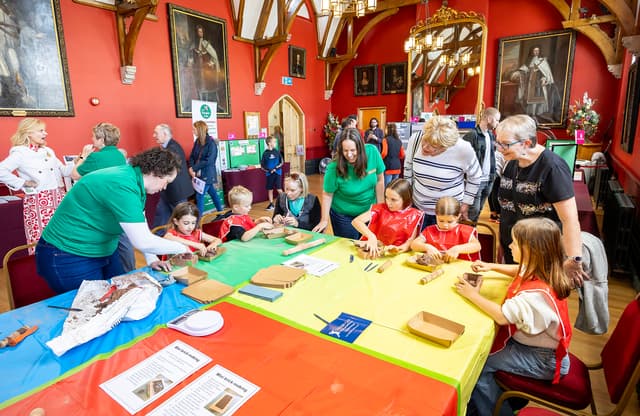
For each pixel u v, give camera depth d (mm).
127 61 4754
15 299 1658
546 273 1183
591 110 5875
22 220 3594
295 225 2463
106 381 886
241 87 6742
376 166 2303
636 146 3533
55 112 4164
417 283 1457
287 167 6859
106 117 4695
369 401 807
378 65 8430
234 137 6637
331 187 2354
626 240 3006
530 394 1245
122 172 1400
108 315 1146
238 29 6406
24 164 2891
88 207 1438
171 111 5488
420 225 1994
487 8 6547
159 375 906
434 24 6891
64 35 4180
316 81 8688
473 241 1773
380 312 1218
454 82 7023
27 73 3910
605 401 1744
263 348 1014
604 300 1650
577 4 5758
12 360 991
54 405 809
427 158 2055
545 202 1621
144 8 4348
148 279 1419
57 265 1485
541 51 6379
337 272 1575
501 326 1244
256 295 1330
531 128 1548
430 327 1113
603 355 1322
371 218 2027
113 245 1627
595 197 5039
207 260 1731
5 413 785
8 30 3740
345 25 8594
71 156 4305
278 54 7527
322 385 861
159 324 1167
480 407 1283
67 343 1033
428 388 844
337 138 2236
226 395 831
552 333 1182
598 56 6062
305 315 1199
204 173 4848
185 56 5562
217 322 1106
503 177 1828
